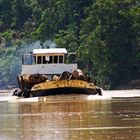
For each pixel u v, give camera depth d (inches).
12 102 4067.4
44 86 4571.9
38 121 2298.2
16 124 2212.1
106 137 1793.8
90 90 4584.2
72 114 2586.1
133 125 2059.5
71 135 1855.3
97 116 2450.8
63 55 4980.3
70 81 4544.8
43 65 4963.1
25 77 4729.3
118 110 2797.7
